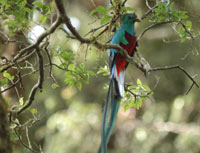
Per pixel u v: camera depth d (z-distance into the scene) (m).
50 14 7.25
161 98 18.48
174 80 17.86
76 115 17.84
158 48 17.75
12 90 11.49
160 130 17.77
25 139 9.25
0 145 5.46
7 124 5.73
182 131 17.30
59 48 7.05
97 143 17.31
